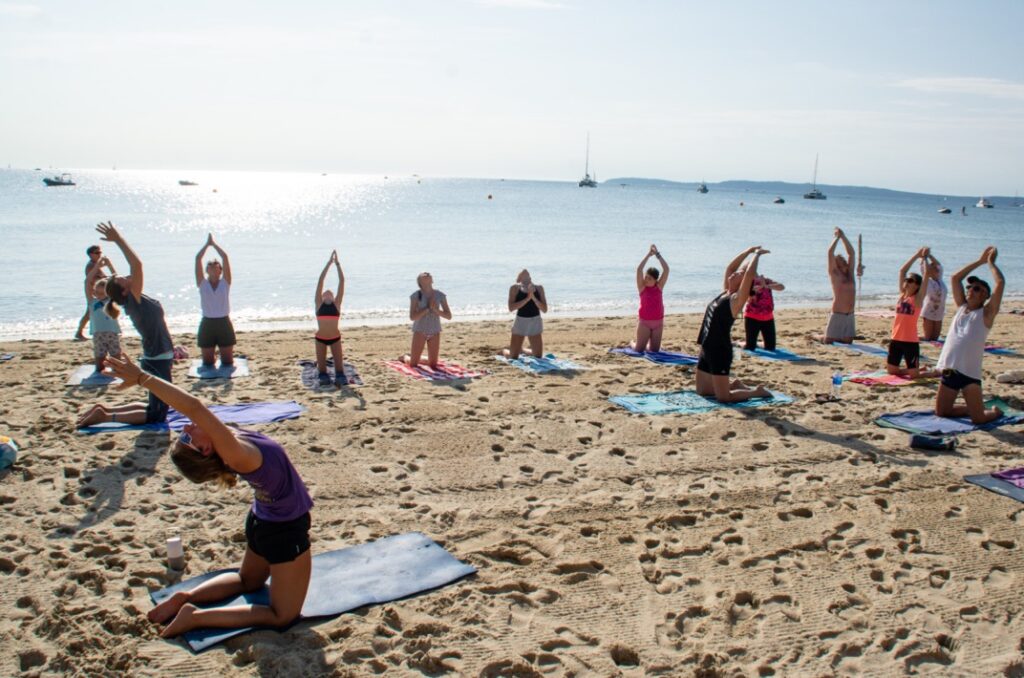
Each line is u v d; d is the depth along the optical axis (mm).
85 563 5508
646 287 13328
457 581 5387
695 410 9594
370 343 14242
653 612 5094
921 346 14609
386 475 7328
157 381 4191
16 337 15961
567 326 17109
